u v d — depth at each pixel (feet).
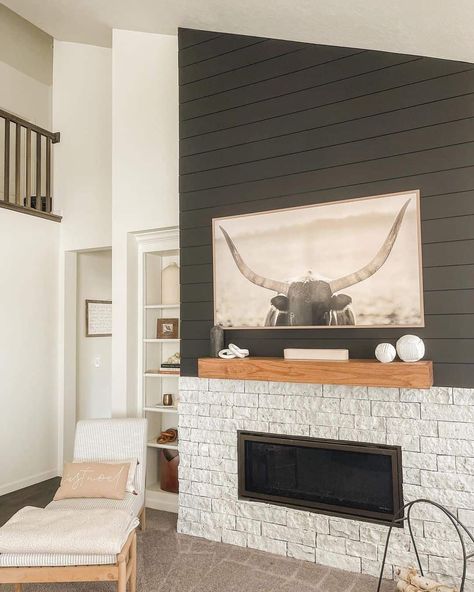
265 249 10.54
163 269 14.24
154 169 13.02
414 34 8.39
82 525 7.74
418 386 8.27
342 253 9.71
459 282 8.68
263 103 10.82
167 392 14.01
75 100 16.84
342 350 9.32
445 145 8.93
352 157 9.77
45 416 15.49
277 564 9.46
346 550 9.27
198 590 8.46
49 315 15.88
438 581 8.41
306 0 8.39
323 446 9.63
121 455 10.82
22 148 17.54
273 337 10.43
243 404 10.55
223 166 11.22
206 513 10.76
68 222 16.48
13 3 12.89
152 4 11.18
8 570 7.39
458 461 8.48
